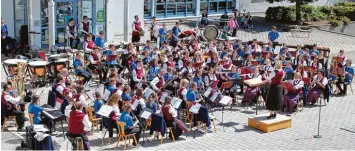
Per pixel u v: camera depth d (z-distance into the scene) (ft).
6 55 89.35
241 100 72.74
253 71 71.97
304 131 61.16
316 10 137.90
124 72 82.43
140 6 114.42
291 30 126.00
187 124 61.26
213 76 69.00
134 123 53.47
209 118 58.39
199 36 105.91
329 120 65.98
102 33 86.07
